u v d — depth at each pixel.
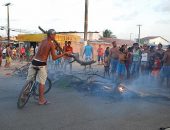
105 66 15.26
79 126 6.27
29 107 7.79
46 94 9.60
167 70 12.35
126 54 14.48
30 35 35.31
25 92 7.66
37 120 6.64
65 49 17.00
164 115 7.41
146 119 6.99
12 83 11.85
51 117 6.91
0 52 20.84
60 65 17.33
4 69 18.61
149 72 14.35
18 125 6.25
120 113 7.46
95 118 6.92
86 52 18.86
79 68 20.55
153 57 14.20
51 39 8.02
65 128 6.12
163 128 6.20
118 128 6.22
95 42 50.81
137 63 14.58
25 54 32.09
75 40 36.88
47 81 9.52
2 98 8.85
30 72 7.99
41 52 7.92
